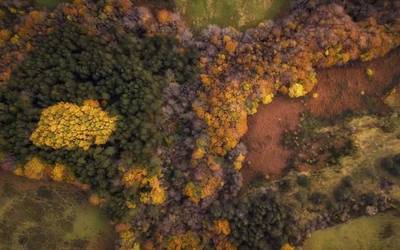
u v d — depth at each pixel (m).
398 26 57.72
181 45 57.41
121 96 53.22
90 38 53.47
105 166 50.91
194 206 55.31
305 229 54.22
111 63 53.09
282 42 57.28
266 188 58.00
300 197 56.16
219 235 54.50
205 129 55.94
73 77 52.97
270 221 53.00
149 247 53.12
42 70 52.38
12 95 50.62
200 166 55.56
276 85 58.03
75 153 50.34
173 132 56.88
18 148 50.06
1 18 53.19
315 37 56.66
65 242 53.28
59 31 52.91
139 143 52.34
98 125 51.28
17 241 52.12
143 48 56.19
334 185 56.81
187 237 54.75
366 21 58.16
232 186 56.50
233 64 57.94
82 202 53.97
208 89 56.94
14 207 52.47
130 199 52.16
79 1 53.44
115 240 53.12
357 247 53.66
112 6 54.44
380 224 53.94
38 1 54.84
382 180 55.53
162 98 55.34
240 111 56.31
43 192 53.28
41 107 52.03
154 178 53.19
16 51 52.34
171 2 57.72
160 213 54.75
